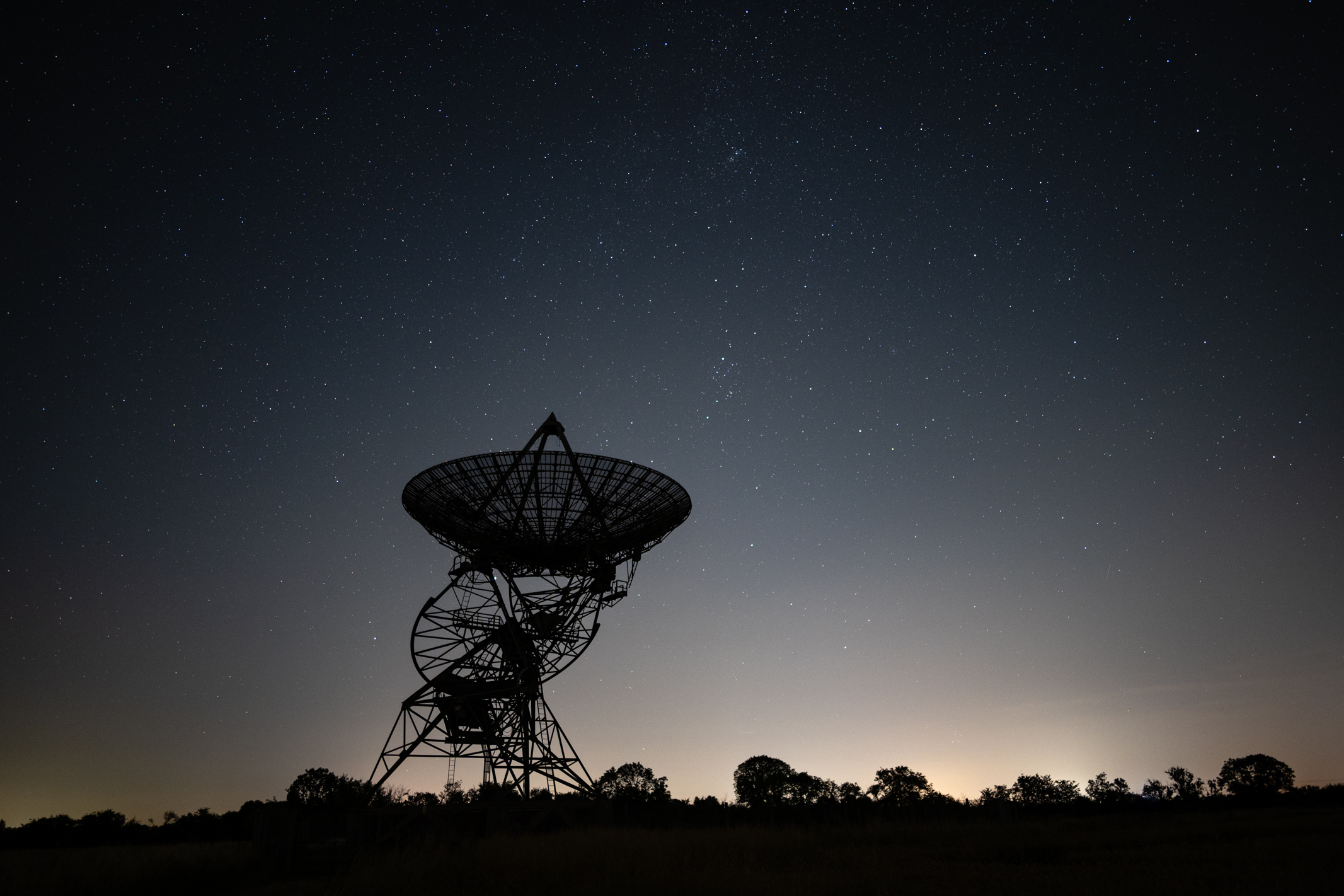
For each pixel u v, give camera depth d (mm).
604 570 30688
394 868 17469
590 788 29250
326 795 50312
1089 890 13164
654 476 29953
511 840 22375
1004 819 36562
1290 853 17766
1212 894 12609
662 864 17328
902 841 26328
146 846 29094
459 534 29531
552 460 29266
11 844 40750
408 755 28453
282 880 21812
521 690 29188
